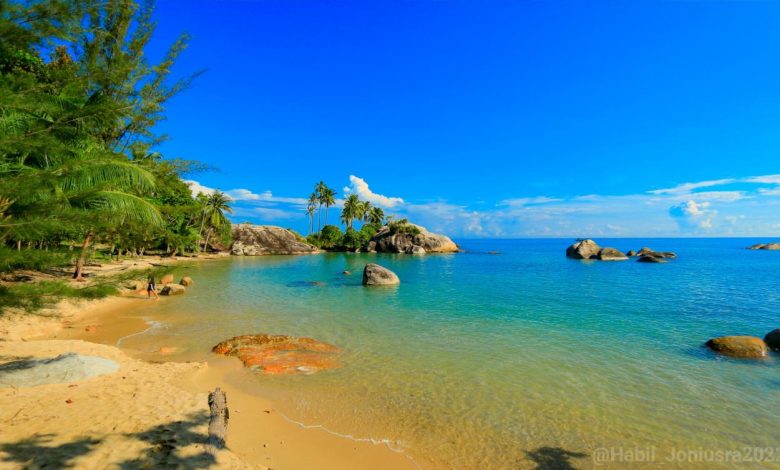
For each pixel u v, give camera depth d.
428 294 26.34
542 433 7.61
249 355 12.16
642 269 47.69
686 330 16.09
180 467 5.59
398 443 7.20
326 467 6.37
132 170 9.71
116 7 7.22
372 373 10.82
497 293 27.00
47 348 11.43
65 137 6.41
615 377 10.57
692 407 8.76
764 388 9.83
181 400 8.17
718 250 116.81
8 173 5.87
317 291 27.78
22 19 5.00
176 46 10.29
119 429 6.63
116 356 11.42
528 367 11.38
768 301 23.58
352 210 102.62
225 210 73.06
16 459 5.46
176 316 18.58
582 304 22.31
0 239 5.16
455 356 12.39
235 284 31.70
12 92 5.09
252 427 7.59
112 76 6.92
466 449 7.03
